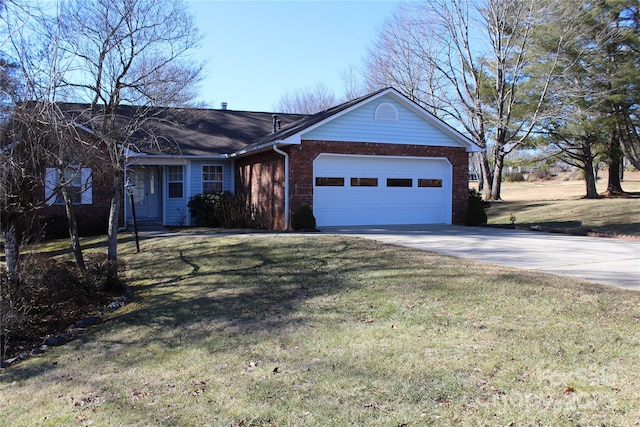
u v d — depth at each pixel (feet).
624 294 19.77
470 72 93.66
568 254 31.53
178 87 49.32
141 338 19.60
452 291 21.38
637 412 10.69
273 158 50.67
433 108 101.96
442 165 55.93
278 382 13.52
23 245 25.16
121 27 33.91
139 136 52.24
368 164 52.19
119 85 32.17
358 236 40.57
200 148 61.16
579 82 77.87
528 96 83.10
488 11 85.25
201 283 27.81
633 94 73.51
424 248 34.35
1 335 20.15
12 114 20.34
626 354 13.80
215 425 11.39
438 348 15.02
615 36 73.51
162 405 12.76
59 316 24.40
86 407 13.24
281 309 21.24
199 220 58.44
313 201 49.49
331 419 11.21
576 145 89.81
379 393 12.34
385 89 51.26
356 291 22.77
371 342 16.01
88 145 24.84
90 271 28.66
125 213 54.29
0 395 15.03
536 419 10.64
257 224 53.16
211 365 15.48
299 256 31.89
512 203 87.92
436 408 11.39
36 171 22.57
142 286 29.50
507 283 22.26
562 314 17.52
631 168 171.63
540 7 76.38
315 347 16.06
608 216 59.98
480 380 12.66
